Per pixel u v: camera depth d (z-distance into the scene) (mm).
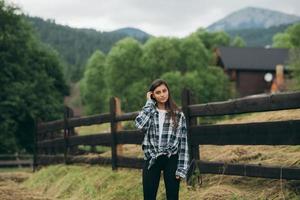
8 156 32125
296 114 10695
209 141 8078
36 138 15742
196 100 8602
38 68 43656
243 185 7605
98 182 9789
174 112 6066
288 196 6699
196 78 53469
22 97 40781
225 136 7773
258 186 7371
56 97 44594
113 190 9125
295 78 47375
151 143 6035
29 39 43719
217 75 58000
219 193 7324
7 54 41312
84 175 10758
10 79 41219
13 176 15023
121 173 9852
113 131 10695
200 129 8258
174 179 6020
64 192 10500
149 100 6121
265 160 7918
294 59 48625
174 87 51344
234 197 7082
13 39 41750
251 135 7301
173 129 6023
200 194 7648
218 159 8719
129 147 12273
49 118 42219
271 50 77250
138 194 8516
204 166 8141
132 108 54344
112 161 10594
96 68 71562
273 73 74438
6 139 39219
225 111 7781
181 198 7840
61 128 13711
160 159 6031
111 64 58219
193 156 8383
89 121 12016
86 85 71438
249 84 74375
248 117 11984
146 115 6043
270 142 6980
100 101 70250
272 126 6953
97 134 11578
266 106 7047
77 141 12711
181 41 57781
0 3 42375
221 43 89688
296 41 65812
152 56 56781
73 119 13000
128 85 57469
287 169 6668
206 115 8133
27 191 11578
